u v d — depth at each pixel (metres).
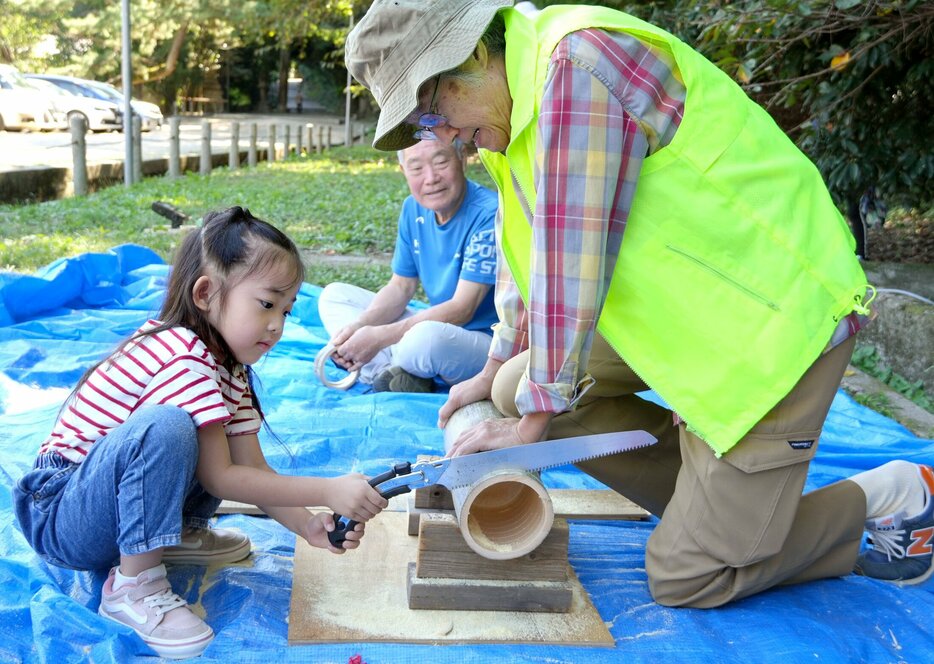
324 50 41.34
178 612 2.08
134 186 12.27
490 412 2.60
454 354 3.95
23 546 2.47
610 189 2.04
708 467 2.25
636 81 2.03
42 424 3.39
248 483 2.15
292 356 4.68
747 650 2.20
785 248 2.13
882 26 4.85
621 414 2.68
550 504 2.16
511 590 2.26
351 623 2.16
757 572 2.32
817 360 2.20
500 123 2.16
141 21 30.86
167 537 2.04
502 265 2.69
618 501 3.02
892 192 6.31
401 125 2.24
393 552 2.52
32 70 33.03
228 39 35.38
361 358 3.98
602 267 2.09
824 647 2.19
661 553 2.38
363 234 8.89
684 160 2.08
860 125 5.75
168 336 2.13
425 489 2.40
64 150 16.12
